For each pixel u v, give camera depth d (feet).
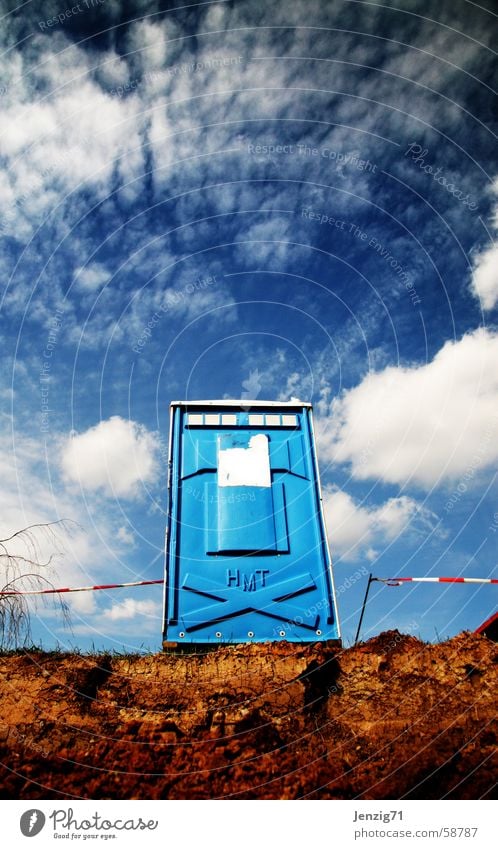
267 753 20.74
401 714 21.93
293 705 22.02
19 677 22.33
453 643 23.98
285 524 27.17
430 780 20.16
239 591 25.35
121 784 19.92
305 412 30.58
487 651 23.41
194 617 24.67
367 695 22.67
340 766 20.71
